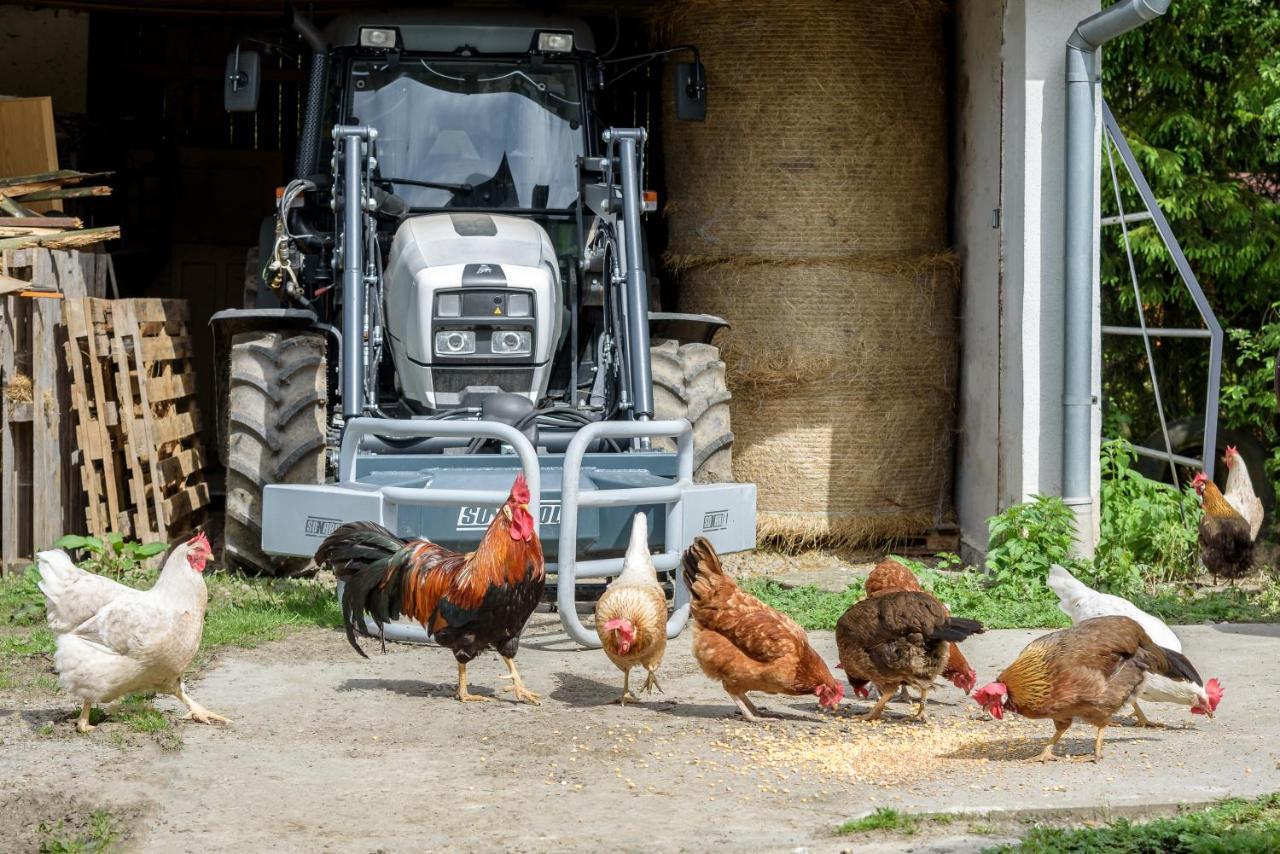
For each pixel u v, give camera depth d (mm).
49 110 11070
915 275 10703
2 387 8820
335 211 8320
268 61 13508
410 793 5070
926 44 10781
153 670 5707
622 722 6074
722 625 6016
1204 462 9641
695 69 9320
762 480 10727
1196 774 5227
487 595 6148
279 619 7734
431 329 7812
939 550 10906
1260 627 8062
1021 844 4418
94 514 8961
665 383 9078
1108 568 9227
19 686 6480
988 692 5410
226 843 4559
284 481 8453
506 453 7812
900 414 10703
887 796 5008
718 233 10844
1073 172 9258
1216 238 11789
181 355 10555
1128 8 8695
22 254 8898
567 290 8781
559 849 4488
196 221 13641
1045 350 9406
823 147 10594
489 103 9094
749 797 5027
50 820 4766
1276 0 11789
